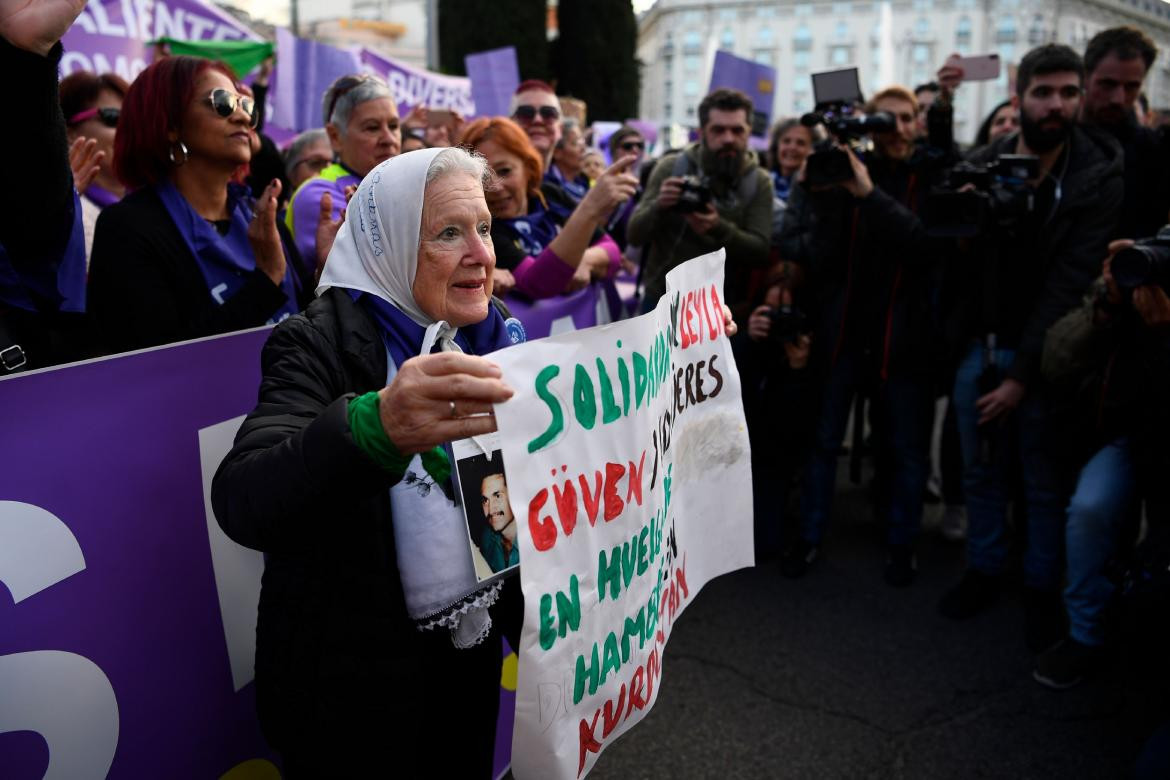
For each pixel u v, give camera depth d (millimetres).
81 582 1197
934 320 3119
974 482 3057
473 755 1469
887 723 2434
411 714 1232
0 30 1282
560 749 1112
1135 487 2432
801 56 58969
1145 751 1810
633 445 1208
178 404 1339
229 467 1041
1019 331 2904
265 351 1195
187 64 1813
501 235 2680
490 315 1385
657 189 3523
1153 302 2090
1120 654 2631
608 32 23328
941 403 6184
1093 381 2508
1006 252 2871
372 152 2482
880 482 3766
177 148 1816
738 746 2332
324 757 1221
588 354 1107
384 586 1188
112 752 1237
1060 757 2281
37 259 1518
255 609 1460
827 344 3314
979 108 53281
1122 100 3143
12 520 1121
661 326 1309
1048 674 2598
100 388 1224
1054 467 2830
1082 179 2748
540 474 1035
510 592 1413
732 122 3299
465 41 21484
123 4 4090
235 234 1971
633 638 1265
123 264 1717
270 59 4855
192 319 1793
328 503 964
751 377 3342
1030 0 52875
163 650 1310
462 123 4004
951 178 2746
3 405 1114
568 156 4438
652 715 2477
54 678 1164
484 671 1440
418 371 910
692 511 1501
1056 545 2855
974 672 2695
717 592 3273
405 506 1180
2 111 1325
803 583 3342
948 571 3455
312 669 1188
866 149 3332
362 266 1246
